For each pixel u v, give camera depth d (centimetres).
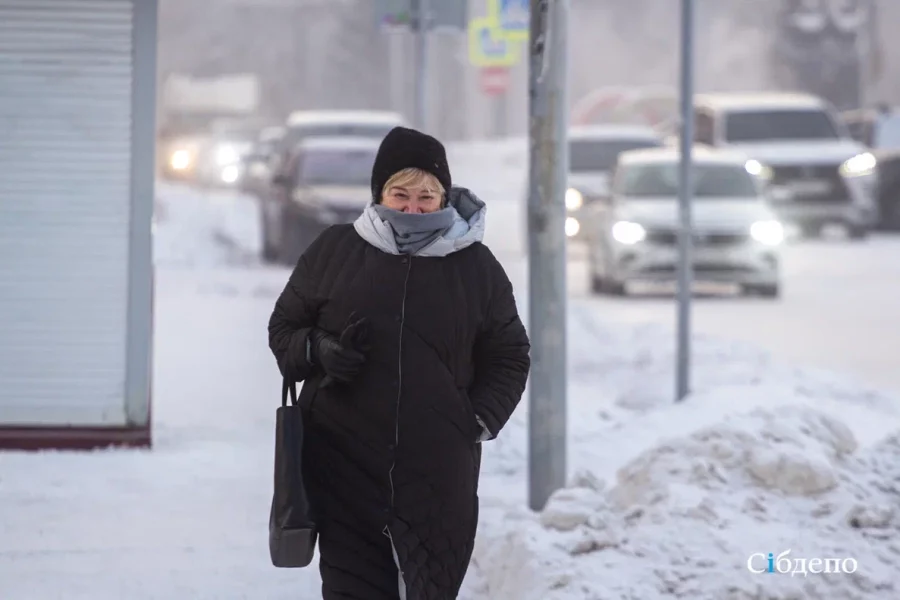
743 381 4428
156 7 3500
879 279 8394
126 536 2656
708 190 7744
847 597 2042
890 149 11969
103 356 3494
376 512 1708
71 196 3491
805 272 8762
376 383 1708
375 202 1773
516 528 2338
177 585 2373
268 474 3195
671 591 2072
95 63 3491
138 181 3497
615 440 3575
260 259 9256
